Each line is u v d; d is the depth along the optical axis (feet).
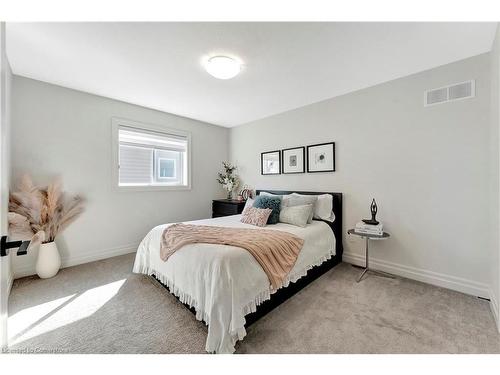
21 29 5.54
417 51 6.51
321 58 6.88
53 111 8.77
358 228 8.13
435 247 7.48
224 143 15.33
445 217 7.28
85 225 9.56
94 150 9.79
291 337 4.95
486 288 6.55
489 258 6.48
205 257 5.27
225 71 7.00
